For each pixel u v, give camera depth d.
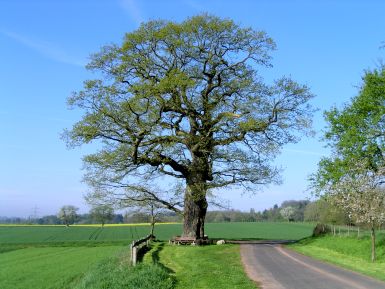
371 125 40.56
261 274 21.38
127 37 37.84
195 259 27.55
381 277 20.28
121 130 37.72
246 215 148.88
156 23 38.38
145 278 19.33
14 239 75.25
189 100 38.94
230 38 38.84
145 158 38.66
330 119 42.72
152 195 43.22
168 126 39.16
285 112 38.62
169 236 78.56
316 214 73.00
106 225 122.50
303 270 22.78
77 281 26.22
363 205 27.86
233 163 40.50
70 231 95.44
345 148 40.03
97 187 42.47
